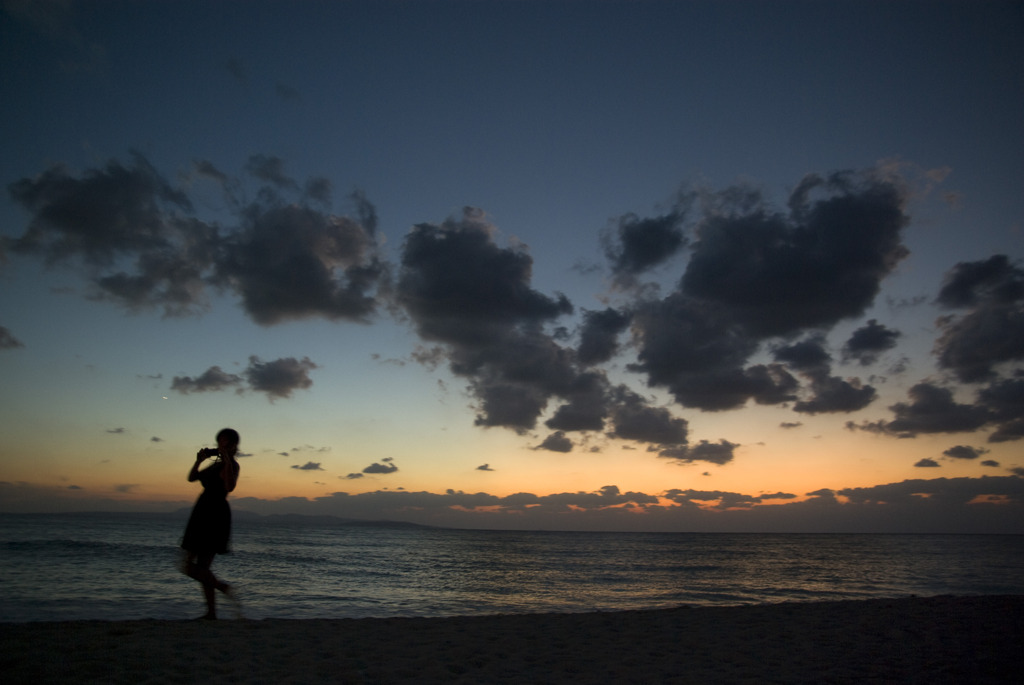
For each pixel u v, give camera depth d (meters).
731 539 174.25
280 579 26.30
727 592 26.45
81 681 4.35
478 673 5.23
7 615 12.29
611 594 24.36
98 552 33.03
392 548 66.00
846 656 6.24
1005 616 9.20
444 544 86.50
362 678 4.87
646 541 138.62
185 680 4.54
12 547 35.16
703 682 5.03
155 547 39.06
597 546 92.81
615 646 6.65
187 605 14.76
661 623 8.35
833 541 154.38
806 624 8.34
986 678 5.25
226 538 6.89
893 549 92.56
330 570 32.94
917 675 5.35
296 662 5.25
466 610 17.52
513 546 86.94
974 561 58.16
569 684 4.91
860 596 25.41
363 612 16.20
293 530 135.88
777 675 5.32
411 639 6.64
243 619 7.15
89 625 6.36
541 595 22.86
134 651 5.26
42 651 5.13
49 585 18.16
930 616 9.16
